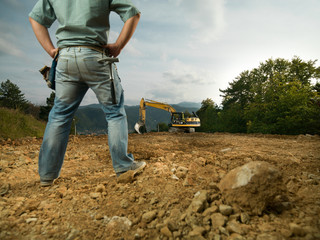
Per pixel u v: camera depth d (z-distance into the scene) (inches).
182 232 42.6
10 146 193.3
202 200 51.4
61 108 73.4
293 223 40.5
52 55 75.0
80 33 67.1
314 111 550.0
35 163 122.5
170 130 754.2
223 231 40.9
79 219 51.8
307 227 38.4
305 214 45.0
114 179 83.2
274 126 670.5
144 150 152.9
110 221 49.4
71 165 117.0
